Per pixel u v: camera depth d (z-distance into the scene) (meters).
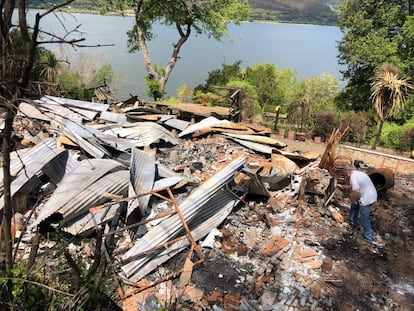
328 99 21.92
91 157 8.06
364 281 5.74
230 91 15.10
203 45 63.09
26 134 8.73
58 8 3.19
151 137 9.88
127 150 8.79
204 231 6.40
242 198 7.27
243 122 14.41
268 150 9.83
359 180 6.61
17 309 3.45
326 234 6.78
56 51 15.16
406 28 17.64
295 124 14.91
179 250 5.95
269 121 15.42
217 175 6.89
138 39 20.73
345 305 5.25
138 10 19.17
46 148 7.59
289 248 6.28
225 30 19.88
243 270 5.73
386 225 7.18
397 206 8.18
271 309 5.06
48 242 5.77
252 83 20.92
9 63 3.09
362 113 14.56
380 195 8.45
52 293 3.80
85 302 3.85
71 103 11.44
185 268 5.57
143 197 6.55
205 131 10.85
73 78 16.33
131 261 5.61
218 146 10.16
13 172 6.79
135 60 38.62
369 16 19.50
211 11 19.03
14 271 3.43
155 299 5.04
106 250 5.66
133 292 5.18
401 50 18.64
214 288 5.36
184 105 13.65
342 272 5.89
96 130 9.38
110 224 6.29
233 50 59.28
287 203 7.57
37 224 5.77
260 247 6.28
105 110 11.39
